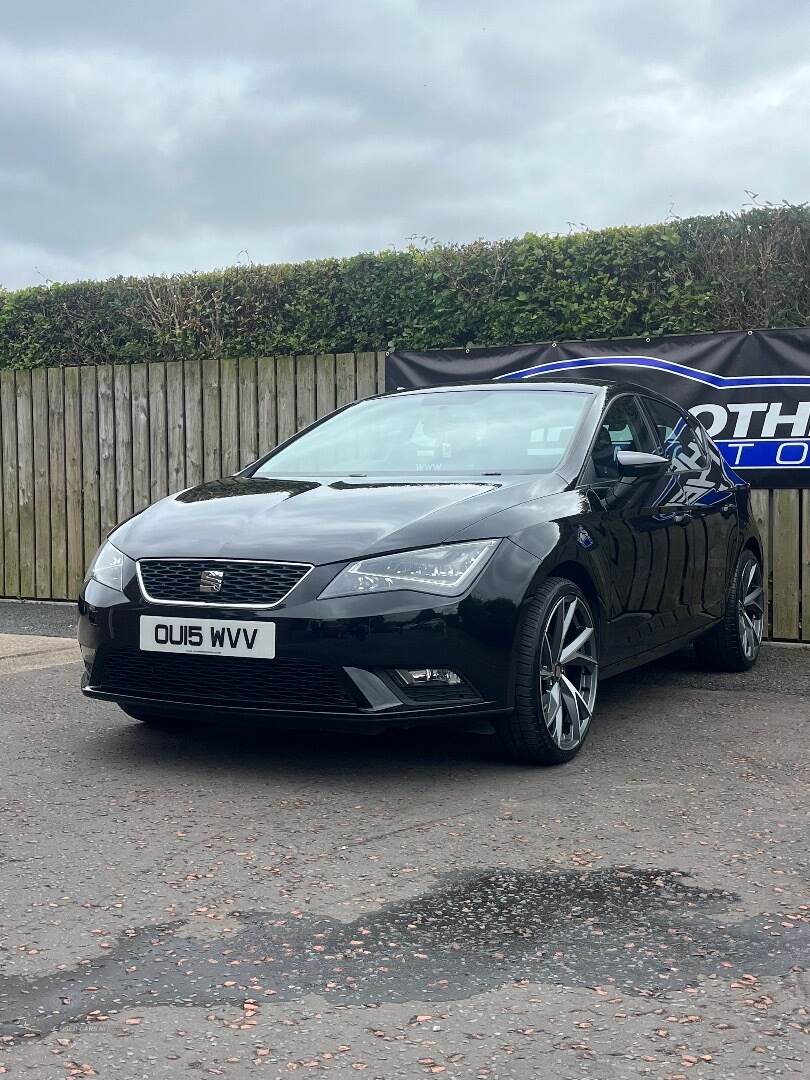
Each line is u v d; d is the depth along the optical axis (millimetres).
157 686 4414
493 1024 2412
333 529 4336
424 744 4867
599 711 5660
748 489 7109
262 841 3586
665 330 8344
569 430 5340
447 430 5527
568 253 8586
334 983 2596
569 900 3104
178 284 10000
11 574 10320
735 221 8172
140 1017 2432
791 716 5531
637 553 5281
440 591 4160
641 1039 2350
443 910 3031
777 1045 2324
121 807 3945
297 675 4152
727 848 3531
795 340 7719
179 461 9648
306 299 9492
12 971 2652
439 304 8945
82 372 9961
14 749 4766
